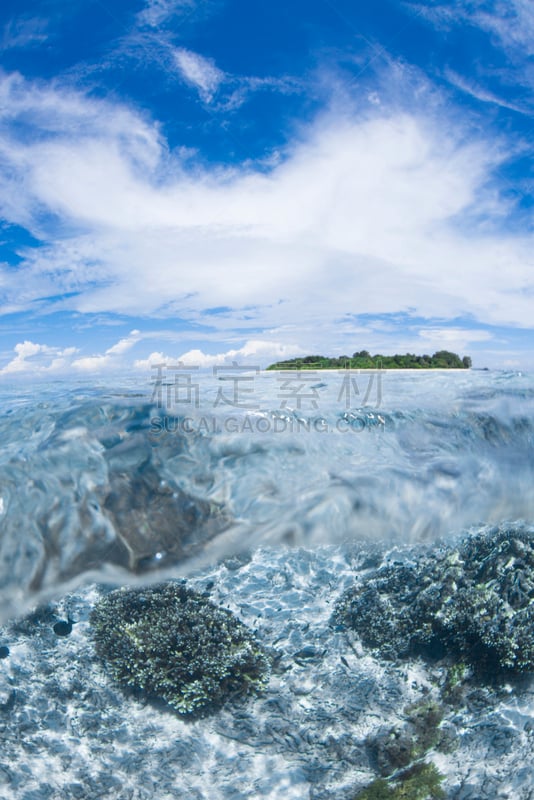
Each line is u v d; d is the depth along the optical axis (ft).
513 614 6.70
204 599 7.34
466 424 7.04
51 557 5.26
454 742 6.05
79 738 6.21
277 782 5.82
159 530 5.45
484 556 7.48
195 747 6.14
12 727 6.29
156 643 6.64
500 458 7.02
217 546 6.00
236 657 6.76
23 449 5.61
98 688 6.65
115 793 5.70
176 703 6.41
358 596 7.62
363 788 5.76
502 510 7.50
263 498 5.75
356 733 6.28
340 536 6.91
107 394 7.45
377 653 7.07
